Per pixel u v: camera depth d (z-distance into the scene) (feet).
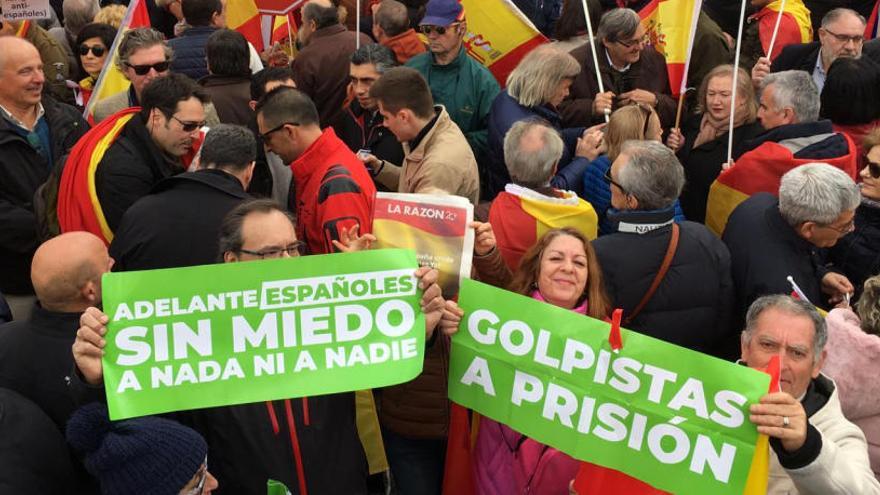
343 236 11.77
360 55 19.07
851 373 10.39
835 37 20.39
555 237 11.10
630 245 12.39
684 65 19.19
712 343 12.91
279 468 9.59
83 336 8.98
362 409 12.03
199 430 9.80
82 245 10.66
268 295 9.29
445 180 15.43
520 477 10.39
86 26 23.29
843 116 17.30
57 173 14.78
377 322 9.46
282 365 9.33
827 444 8.59
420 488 12.46
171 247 12.89
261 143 18.37
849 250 14.12
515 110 17.42
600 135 16.93
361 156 17.79
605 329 9.37
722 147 17.52
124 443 8.15
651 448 9.15
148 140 14.71
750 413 8.61
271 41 26.66
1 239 15.94
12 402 9.81
